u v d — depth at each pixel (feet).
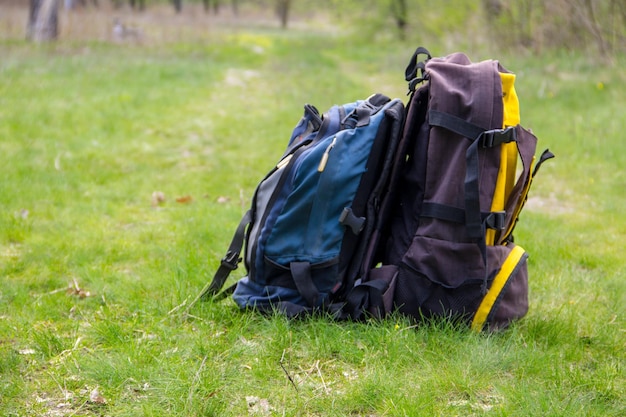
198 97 36.50
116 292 12.36
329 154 10.53
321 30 125.80
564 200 20.33
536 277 13.64
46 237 15.47
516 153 10.56
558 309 11.98
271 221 10.79
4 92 33.53
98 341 10.48
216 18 138.62
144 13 114.73
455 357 9.82
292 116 31.81
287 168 10.75
